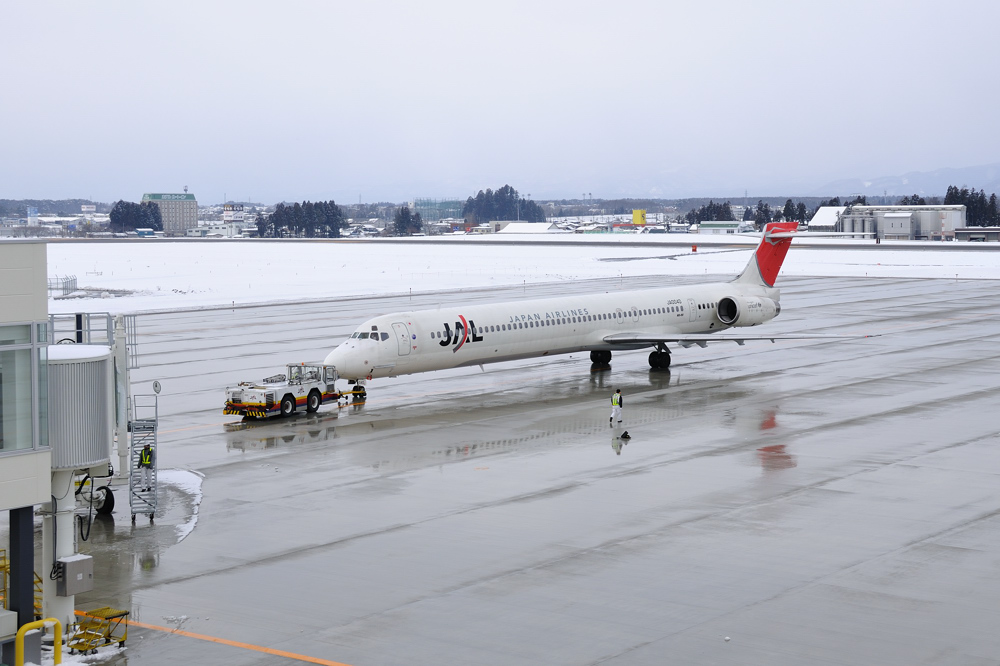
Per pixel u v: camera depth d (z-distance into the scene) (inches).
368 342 1924.2
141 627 880.9
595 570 1007.0
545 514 1209.4
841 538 1099.3
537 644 827.4
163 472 1449.3
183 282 5403.5
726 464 1446.9
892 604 905.5
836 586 952.3
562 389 2132.1
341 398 2047.2
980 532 1116.5
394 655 810.8
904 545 1073.5
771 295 2743.6
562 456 1513.3
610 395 2046.0
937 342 2817.4
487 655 807.7
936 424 1708.9
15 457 815.7
